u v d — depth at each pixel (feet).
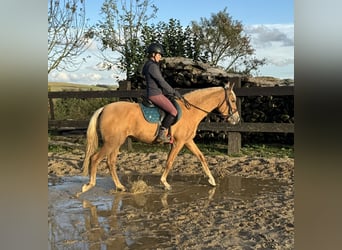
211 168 26.99
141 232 14.51
